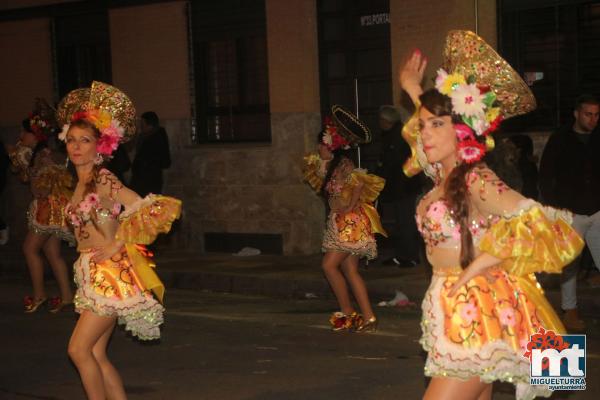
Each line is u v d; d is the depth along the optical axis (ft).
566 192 31.30
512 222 14.93
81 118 21.01
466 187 15.43
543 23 42.63
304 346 30.42
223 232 51.96
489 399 16.40
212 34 52.21
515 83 16.33
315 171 31.89
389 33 47.01
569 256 15.12
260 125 51.49
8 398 25.36
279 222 49.80
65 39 58.59
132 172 50.49
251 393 24.93
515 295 15.62
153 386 25.98
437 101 15.66
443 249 15.83
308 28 48.42
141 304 20.54
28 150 36.99
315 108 48.80
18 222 60.59
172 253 52.21
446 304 15.60
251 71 51.42
